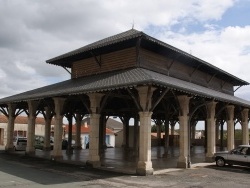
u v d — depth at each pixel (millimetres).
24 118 43344
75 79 21109
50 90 19609
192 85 19516
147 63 18062
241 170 16969
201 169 16828
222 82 26547
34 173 14047
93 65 20438
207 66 22344
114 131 51594
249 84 28281
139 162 14438
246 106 23281
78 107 24844
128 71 16812
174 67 20156
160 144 38844
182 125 17062
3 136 37812
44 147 26531
